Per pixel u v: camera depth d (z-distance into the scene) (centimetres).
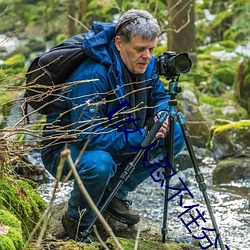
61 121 344
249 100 827
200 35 1115
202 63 959
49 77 338
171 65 329
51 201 219
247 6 1122
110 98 336
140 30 326
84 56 338
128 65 335
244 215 475
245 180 570
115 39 335
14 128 315
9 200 317
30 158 549
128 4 1120
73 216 341
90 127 313
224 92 882
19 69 939
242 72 842
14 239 281
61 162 188
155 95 356
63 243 313
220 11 1169
